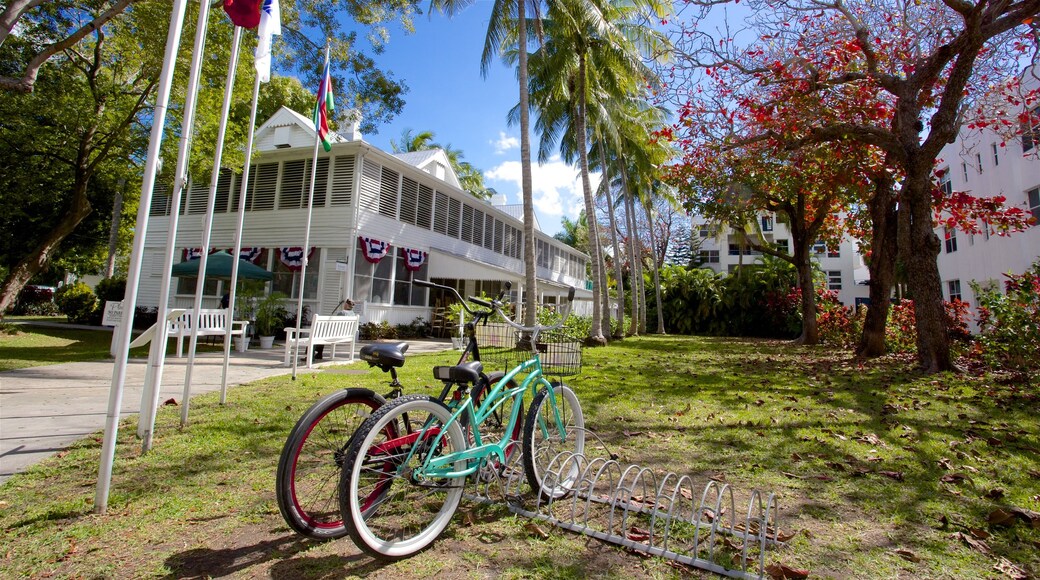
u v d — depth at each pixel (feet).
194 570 6.61
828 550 7.52
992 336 28.40
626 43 45.80
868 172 36.06
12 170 40.88
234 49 14.66
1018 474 10.85
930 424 15.38
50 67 39.11
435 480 8.09
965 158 56.24
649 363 33.30
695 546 7.14
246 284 44.88
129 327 8.72
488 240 75.10
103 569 6.57
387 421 7.17
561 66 45.47
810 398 19.90
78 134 40.88
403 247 55.42
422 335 56.59
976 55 26.18
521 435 10.11
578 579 6.65
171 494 9.10
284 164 51.80
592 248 48.75
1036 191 44.06
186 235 55.36
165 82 9.44
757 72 31.35
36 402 16.21
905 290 67.26
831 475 10.83
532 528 8.23
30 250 50.55
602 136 59.67
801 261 52.29
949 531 8.20
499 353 11.18
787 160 38.91
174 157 42.27
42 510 8.28
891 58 31.27
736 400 19.39
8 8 20.67
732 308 77.05
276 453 11.49
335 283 48.06
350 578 6.55
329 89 24.66
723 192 44.65
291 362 28.50
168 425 13.82
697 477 10.75
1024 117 30.42
